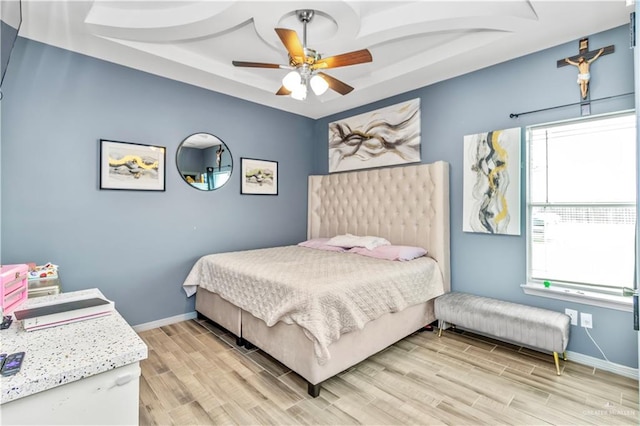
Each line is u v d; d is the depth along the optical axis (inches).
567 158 105.0
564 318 97.5
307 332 82.7
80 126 112.2
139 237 126.1
